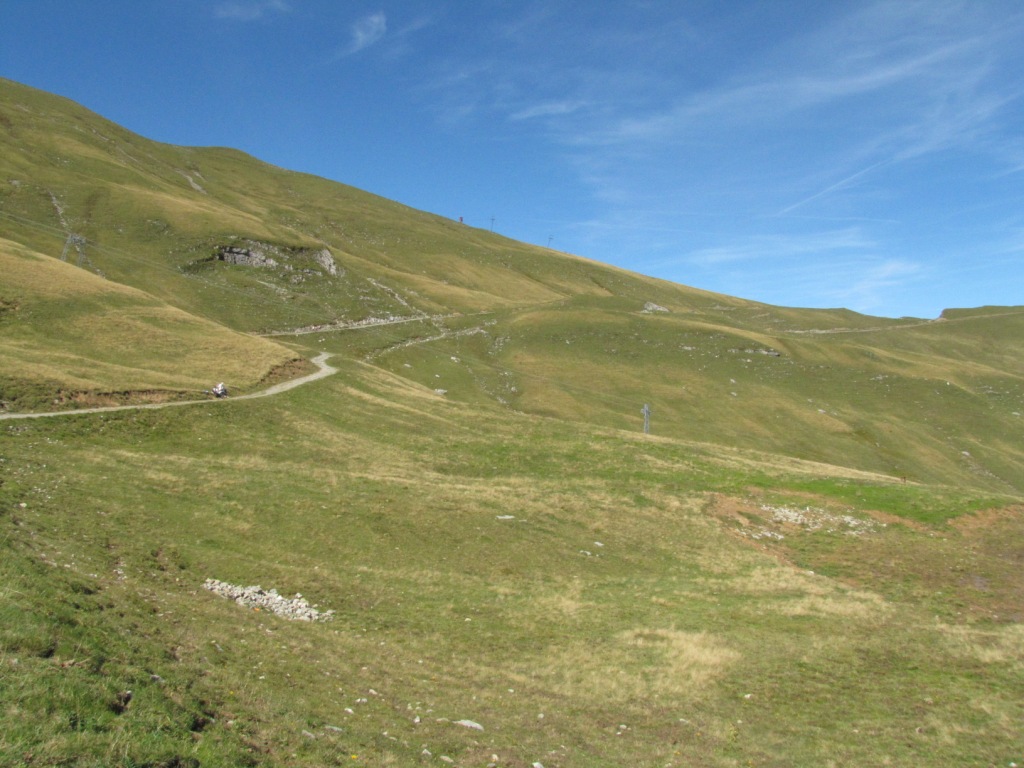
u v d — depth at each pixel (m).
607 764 16.98
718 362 159.12
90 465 36.53
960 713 21.86
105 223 155.00
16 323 67.12
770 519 48.12
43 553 21.31
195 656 16.73
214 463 42.69
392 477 47.84
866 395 153.50
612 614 30.23
